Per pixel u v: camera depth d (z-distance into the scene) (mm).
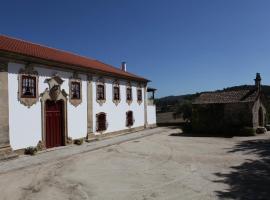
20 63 16703
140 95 33156
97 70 23797
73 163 14664
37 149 17500
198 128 29359
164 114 53188
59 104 20109
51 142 19219
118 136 26625
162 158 15875
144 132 30219
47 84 18688
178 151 18203
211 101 29516
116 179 11531
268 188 10148
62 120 20297
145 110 34156
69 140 20625
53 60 18734
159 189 10141
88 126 22859
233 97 28875
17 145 16469
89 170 13125
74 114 21328
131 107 30625
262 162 14383
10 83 16062
